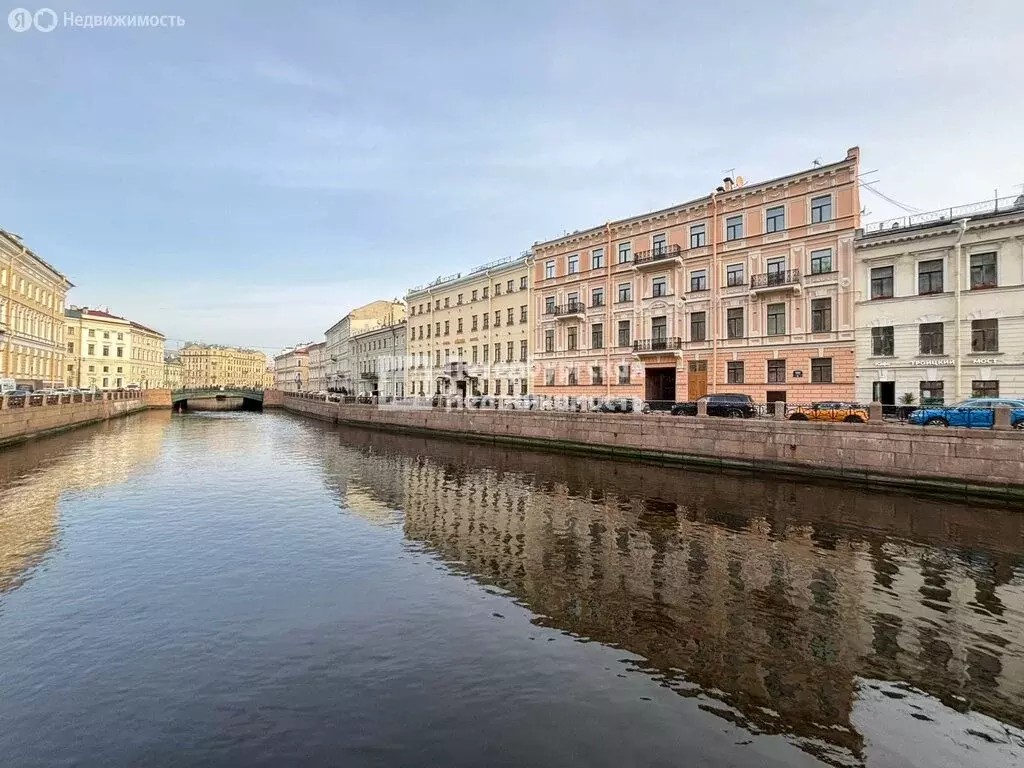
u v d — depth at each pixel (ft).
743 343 100.89
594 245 128.36
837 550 37.37
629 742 16.85
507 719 17.98
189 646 23.04
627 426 83.61
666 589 30.14
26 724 17.60
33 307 149.07
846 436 60.85
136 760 15.93
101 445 98.32
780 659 22.35
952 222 78.23
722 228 105.19
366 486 62.44
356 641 23.58
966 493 52.85
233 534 40.83
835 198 90.27
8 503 50.37
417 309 191.11
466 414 116.47
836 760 16.20
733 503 52.16
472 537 40.73
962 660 22.36
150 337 317.22
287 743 16.71
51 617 25.79
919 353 81.15
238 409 300.61
